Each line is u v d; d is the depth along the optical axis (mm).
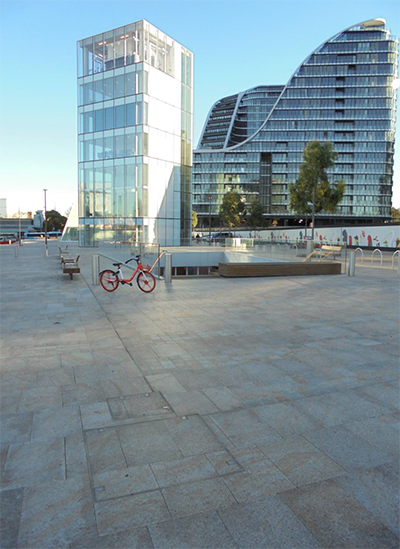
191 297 10789
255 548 2279
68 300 10227
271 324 7750
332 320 8102
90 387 4617
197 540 2328
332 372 5172
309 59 102625
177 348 6180
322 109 103000
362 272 17750
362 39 99812
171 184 40250
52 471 2975
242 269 15211
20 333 6969
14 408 4055
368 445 3393
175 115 40281
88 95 40188
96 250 35656
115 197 39219
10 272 16906
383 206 100875
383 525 2461
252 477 2922
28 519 2477
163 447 3314
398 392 4543
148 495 2707
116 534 2363
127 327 7473
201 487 2801
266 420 3830
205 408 4086
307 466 3072
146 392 4492
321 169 38906
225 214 72312
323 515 2543
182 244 37719
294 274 16000
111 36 38219
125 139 38031
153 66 37500
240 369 5270
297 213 40750
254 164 110438
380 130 100438
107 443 3371
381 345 6379
